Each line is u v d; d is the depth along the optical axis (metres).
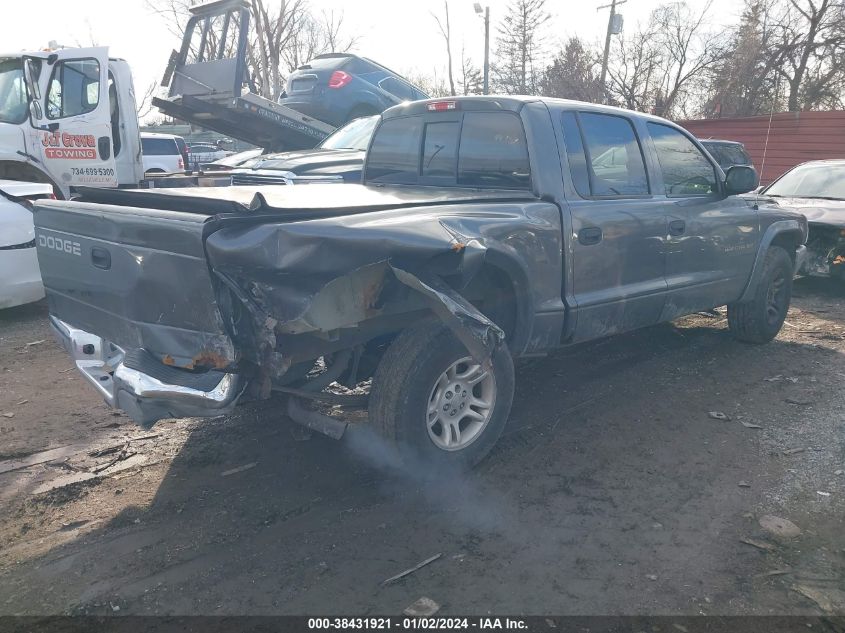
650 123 4.75
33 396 4.89
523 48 45.78
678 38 30.42
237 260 2.71
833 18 27.17
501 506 3.36
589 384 5.06
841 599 2.65
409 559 2.92
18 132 9.00
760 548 2.98
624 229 4.29
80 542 3.06
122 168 9.51
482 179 4.21
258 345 2.85
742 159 14.33
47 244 3.76
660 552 2.96
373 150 4.97
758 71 28.11
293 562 2.90
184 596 2.68
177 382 3.00
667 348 5.95
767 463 3.79
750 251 5.45
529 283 3.72
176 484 3.59
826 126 19.27
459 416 3.58
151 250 2.96
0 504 3.38
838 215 7.99
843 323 6.90
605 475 3.67
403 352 3.33
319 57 13.03
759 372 5.32
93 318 3.46
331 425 3.46
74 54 9.02
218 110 10.04
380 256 2.87
